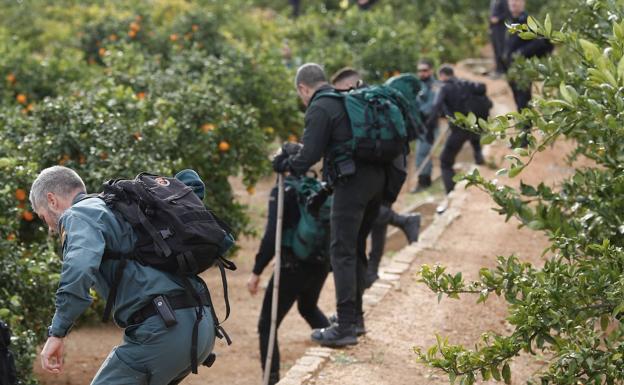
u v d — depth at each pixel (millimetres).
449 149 14875
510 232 12609
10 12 25234
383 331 9164
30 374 8414
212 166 12922
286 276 8875
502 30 21672
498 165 16062
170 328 5648
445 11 26781
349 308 8609
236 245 13375
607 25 7125
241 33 23594
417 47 20125
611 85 5262
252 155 13234
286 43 20453
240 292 13273
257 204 17641
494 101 20047
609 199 6578
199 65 16641
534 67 7078
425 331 9219
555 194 6816
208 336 5805
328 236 8781
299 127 16766
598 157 6781
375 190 8516
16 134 11578
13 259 8680
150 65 15805
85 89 13828
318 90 8516
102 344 11266
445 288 6203
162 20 23859
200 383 9930
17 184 9477
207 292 5898
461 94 14711
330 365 8344
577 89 6754
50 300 9000
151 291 5641
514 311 5977
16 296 8273
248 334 11578
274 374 8992
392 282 10562
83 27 21531
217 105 12898
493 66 24031
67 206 5895
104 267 5691
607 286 5648
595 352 5750
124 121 11555
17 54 16750
